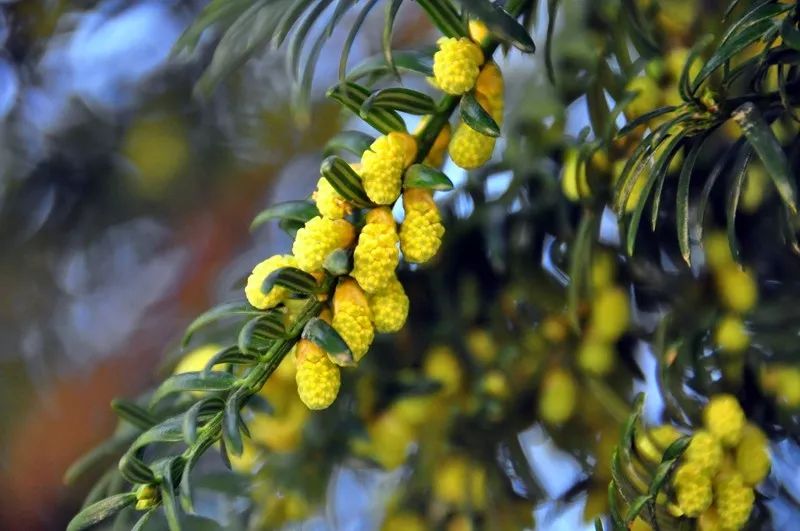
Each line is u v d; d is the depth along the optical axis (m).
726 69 0.39
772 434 0.42
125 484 0.43
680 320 0.42
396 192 0.38
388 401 0.45
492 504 0.44
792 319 0.42
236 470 0.45
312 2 0.40
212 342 0.45
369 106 0.39
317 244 0.38
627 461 0.39
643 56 0.43
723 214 0.42
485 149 0.39
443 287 0.45
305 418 0.44
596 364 0.44
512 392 0.44
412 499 0.45
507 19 0.38
